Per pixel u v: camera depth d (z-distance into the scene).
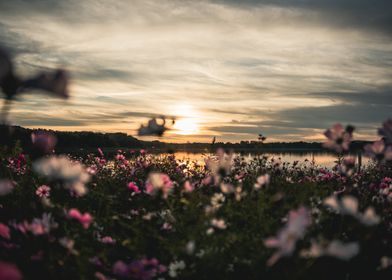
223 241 2.75
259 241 2.74
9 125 1.22
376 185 5.03
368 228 2.26
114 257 3.16
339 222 3.30
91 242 3.10
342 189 5.09
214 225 2.84
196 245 2.77
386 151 2.66
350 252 1.90
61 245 2.40
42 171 2.09
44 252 2.37
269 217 3.22
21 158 5.48
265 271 2.37
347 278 2.91
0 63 1.02
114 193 4.96
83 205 4.00
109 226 3.58
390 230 3.58
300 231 1.68
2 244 2.49
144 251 2.95
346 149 2.67
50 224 2.50
